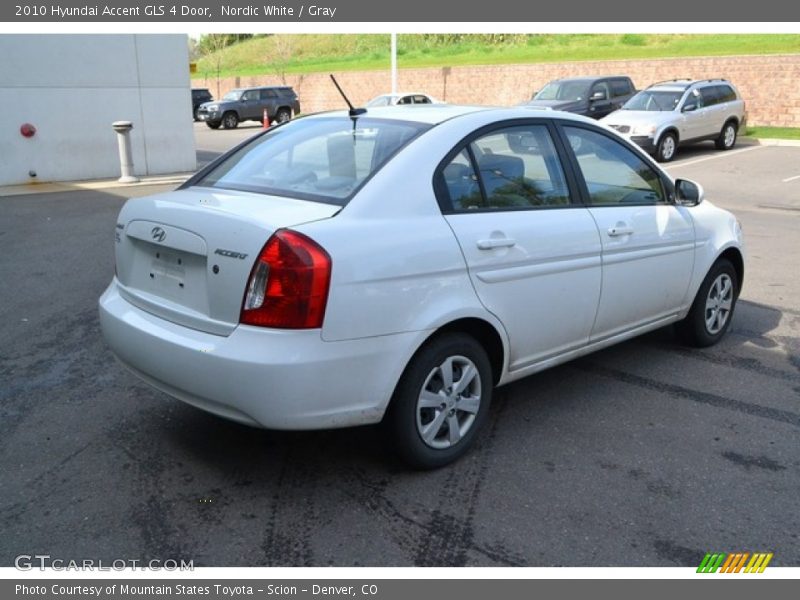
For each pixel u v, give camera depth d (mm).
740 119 19938
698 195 4879
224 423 4152
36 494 3414
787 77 22438
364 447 3891
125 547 3059
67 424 4117
